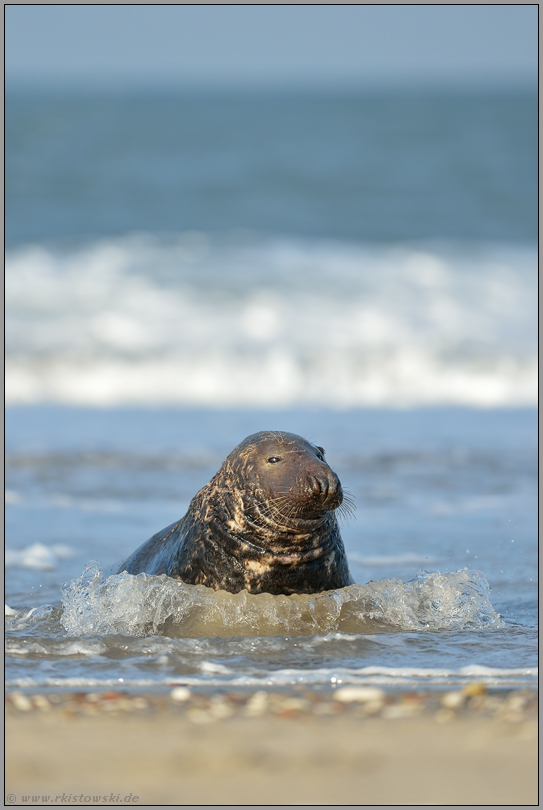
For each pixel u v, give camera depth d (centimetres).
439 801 1216
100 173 15100
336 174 15575
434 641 2406
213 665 2155
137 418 6381
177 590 2575
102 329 8175
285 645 2341
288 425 6156
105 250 10606
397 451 5381
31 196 13738
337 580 2644
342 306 8975
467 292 9556
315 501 2400
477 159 16725
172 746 1441
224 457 5241
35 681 2003
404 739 1477
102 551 3538
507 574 3250
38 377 7400
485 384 7619
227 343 8044
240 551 2547
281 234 12594
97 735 1512
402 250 11275
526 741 1455
